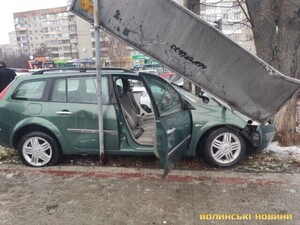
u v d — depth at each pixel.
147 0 3.76
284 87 3.79
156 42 3.88
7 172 4.30
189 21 3.71
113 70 4.51
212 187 3.74
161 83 4.23
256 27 5.19
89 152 4.39
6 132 4.41
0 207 3.33
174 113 3.87
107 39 44.56
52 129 4.29
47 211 3.24
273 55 5.14
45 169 4.38
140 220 3.04
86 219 3.07
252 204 3.32
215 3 6.21
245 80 3.84
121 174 4.17
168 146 3.47
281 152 4.83
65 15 75.19
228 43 3.71
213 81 3.88
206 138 4.26
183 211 3.20
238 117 4.20
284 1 4.92
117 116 4.23
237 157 4.29
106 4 3.92
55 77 4.41
